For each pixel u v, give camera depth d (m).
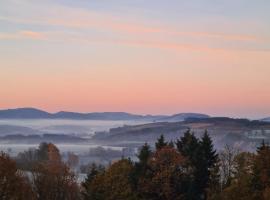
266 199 53.97
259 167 58.47
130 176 70.62
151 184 66.75
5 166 58.50
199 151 68.38
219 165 70.81
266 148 61.09
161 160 67.44
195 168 67.38
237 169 68.25
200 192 67.19
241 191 58.75
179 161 67.12
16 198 58.47
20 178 60.72
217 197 61.09
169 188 65.88
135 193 68.81
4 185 57.75
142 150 71.00
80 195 88.88
